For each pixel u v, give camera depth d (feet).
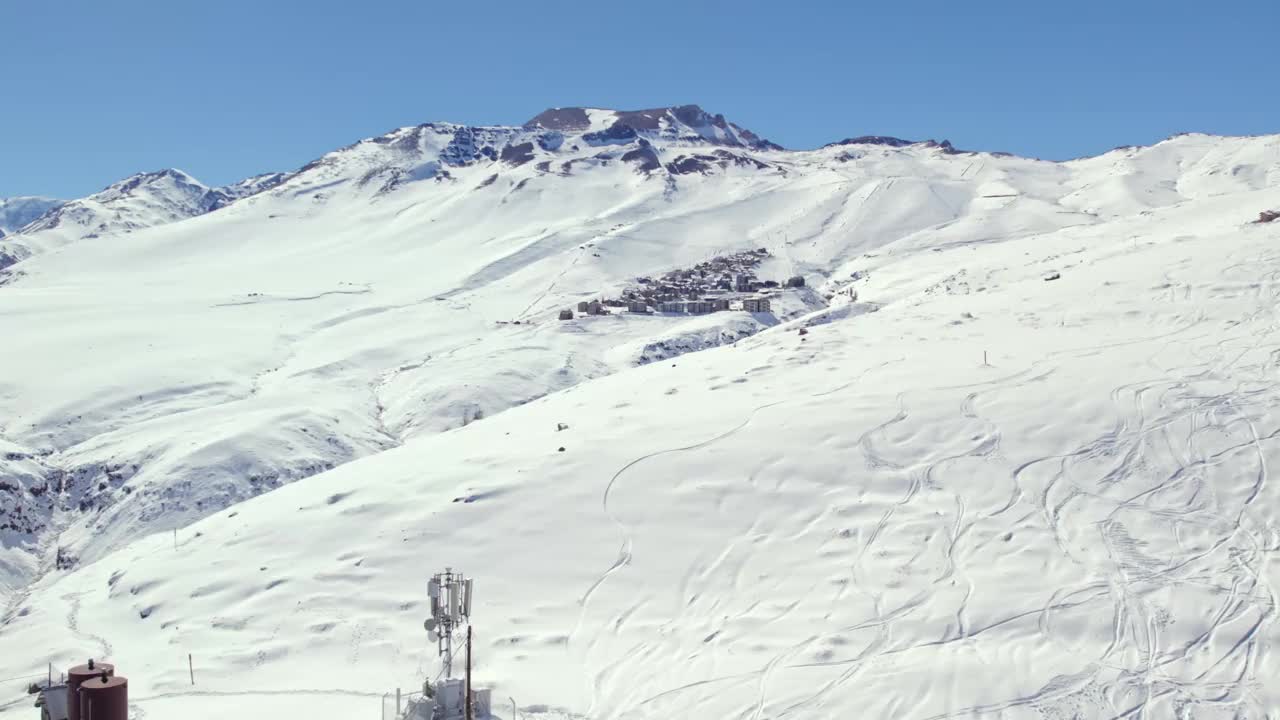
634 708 105.29
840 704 101.45
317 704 110.63
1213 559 118.21
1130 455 139.23
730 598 123.85
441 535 144.97
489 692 90.89
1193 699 97.30
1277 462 133.39
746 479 146.10
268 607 136.05
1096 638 107.14
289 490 184.24
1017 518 129.80
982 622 111.65
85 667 86.43
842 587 121.49
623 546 136.56
